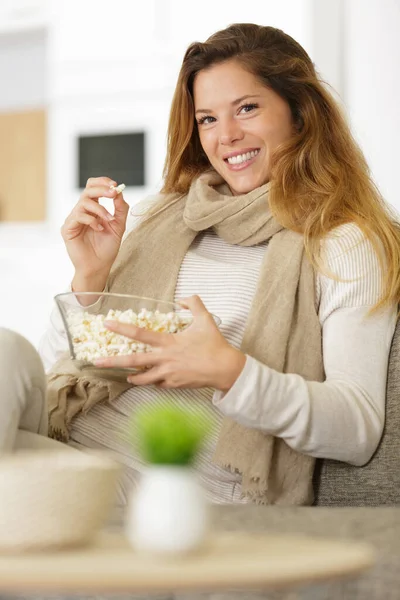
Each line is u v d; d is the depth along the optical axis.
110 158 5.15
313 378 1.88
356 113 4.46
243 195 2.06
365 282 1.90
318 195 2.04
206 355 1.63
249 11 4.82
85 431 1.93
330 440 1.74
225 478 1.86
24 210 5.44
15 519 0.83
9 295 5.25
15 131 5.48
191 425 0.88
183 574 0.71
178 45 5.01
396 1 4.41
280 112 2.12
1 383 1.48
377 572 1.00
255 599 1.02
